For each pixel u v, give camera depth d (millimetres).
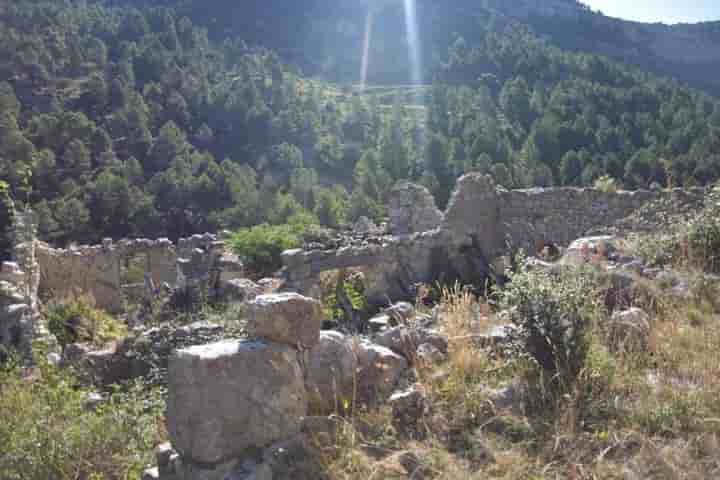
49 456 4898
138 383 7543
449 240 16766
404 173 60812
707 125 53875
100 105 74000
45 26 90062
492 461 3914
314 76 128500
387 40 142875
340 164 72938
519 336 4941
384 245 15609
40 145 59875
